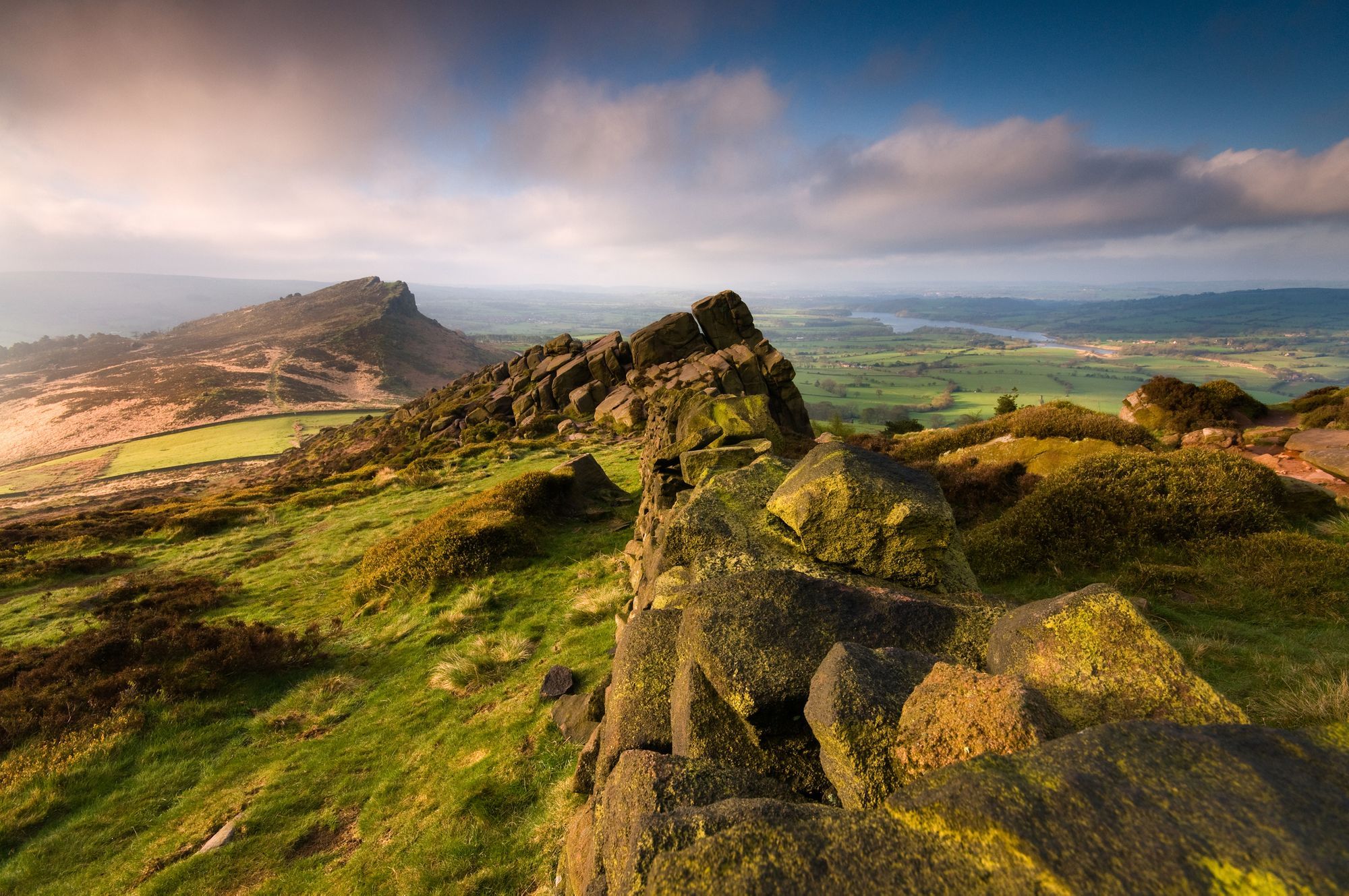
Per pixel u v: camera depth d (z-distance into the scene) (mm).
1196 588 8492
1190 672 2916
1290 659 6098
